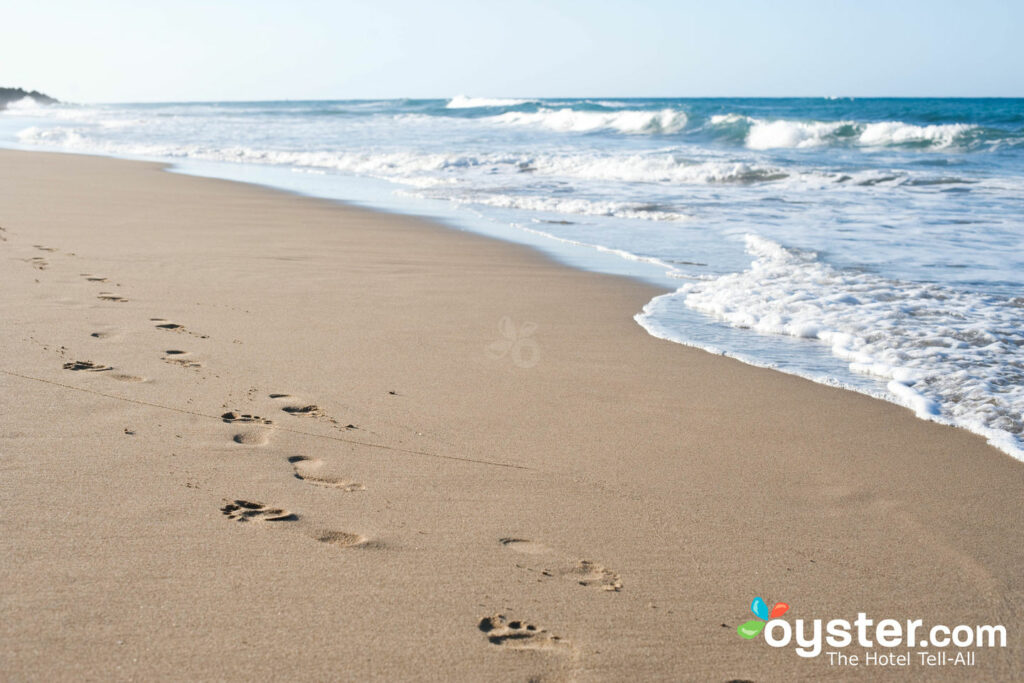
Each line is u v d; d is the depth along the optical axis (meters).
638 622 2.14
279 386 3.87
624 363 4.54
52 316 4.82
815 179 14.41
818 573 2.43
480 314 5.52
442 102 75.81
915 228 9.38
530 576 2.33
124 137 28.69
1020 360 4.62
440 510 2.72
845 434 3.59
